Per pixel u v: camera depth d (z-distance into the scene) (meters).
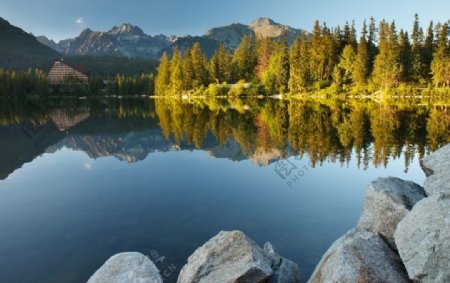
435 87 71.19
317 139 28.39
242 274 6.87
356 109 50.97
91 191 16.30
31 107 77.25
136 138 32.25
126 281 6.89
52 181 18.31
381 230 7.25
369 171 18.50
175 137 32.12
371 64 81.56
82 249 10.46
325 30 84.56
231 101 76.50
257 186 16.25
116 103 88.25
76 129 39.38
